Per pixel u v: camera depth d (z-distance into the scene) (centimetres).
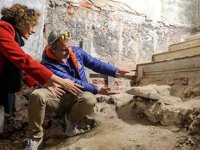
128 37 369
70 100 215
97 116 245
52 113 246
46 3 318
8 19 194
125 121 230
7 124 251
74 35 333
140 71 337
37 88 223
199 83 224
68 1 332
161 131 193
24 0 286
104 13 355
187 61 245
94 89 216
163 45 397
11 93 202
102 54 348
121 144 188
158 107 213
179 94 233
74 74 224
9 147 223
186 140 175
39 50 296
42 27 299
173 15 410
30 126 197
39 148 220
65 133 226
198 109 185
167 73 276
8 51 166
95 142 200
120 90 339
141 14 381
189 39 350
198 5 431
